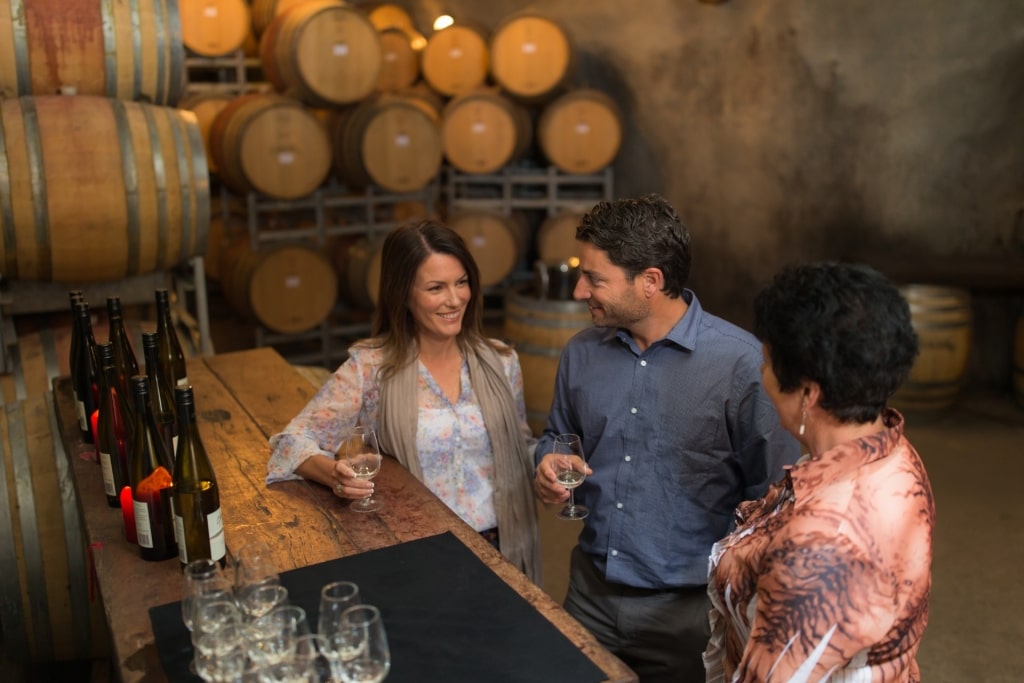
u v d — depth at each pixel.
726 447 2.02
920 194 5.72
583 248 1.99
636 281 1.95
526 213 7.68
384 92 6.90
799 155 6.20
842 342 1.23
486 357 2.26
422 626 1.51
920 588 1.25
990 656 3.27
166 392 2.15
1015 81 5.29
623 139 7.31
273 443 2.16
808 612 1.17
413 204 7.04
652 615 2.12
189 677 1.39
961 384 5.36
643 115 7.17
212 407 2.68
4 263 3.37
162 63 3.74
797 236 6.31
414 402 2.20
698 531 2.07
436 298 2.11
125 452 2.04
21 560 2.77
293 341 6.78
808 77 6.04
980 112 5.43
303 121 5.82
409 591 1.62
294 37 5.85
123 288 3.73
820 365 1.24
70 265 3.45
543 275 5.21
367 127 6.13
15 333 3.43
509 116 6.76
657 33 6.91
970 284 5.54
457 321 2.15
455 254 2.12
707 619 2.09
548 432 2.28
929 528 1.26
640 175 7.30
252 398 2.76
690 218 7.01
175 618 1.56
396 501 2.02
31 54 3.46
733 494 2.07
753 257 6.61
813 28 5.95
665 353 2.04
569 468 2.01
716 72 6.59
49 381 3.31
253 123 5.69
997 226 5.49
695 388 2.01
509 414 2.26
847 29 5.80
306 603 1.58
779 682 1.19
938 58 5.50
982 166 5.48
